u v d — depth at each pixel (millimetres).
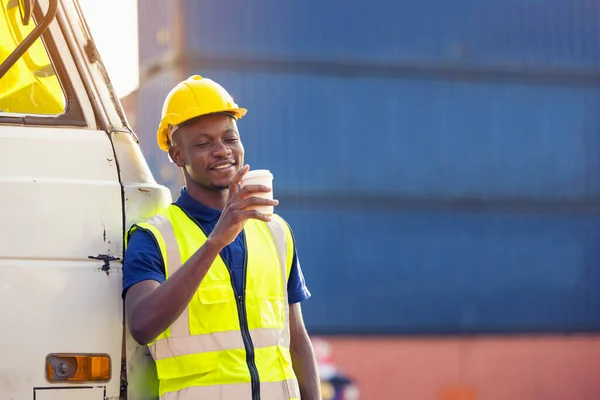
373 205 23969
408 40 24312
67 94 3287
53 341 3100
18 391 3059
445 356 24156
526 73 25031
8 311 3070
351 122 23828
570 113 25328
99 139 3275
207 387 3211
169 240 3268
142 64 22875
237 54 22781
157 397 3260
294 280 3658
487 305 24594
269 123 23188
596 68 25406
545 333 24844
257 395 3258
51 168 3193
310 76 23516
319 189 23516
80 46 3332
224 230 3049
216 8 22547
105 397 3150
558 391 24719
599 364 24938
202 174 3408
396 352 23812
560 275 25094
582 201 25328
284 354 3406
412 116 24234
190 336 3240
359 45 23969
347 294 23703
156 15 22672
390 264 24000
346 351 23516
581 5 25406
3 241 3098
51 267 3127
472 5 24875
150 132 18391
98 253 3184
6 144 3166
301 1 23516
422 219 24266
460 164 24609
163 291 3027
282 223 3639
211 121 3428
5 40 3369
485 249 24688
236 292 3328
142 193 3285
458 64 24750
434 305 24203
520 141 24953
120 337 3178
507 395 24375
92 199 3201
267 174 3135
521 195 24938
